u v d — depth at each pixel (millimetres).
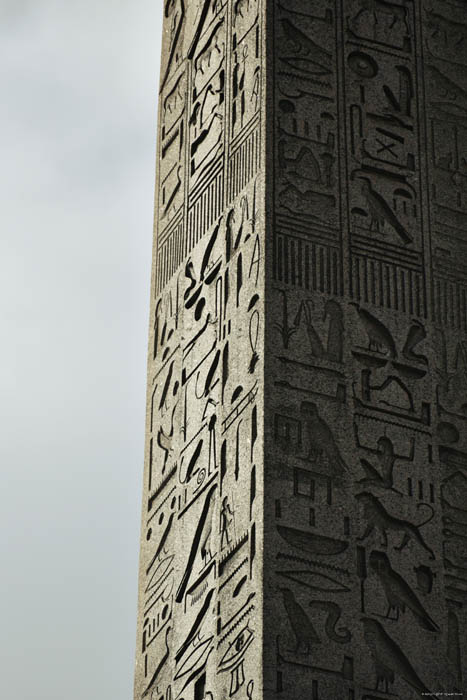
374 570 22219
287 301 23031
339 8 24484
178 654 23062
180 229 25125
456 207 24047
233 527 22594
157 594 23828
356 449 22641
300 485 22328
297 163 23641
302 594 21922
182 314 24609
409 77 24453
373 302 23312
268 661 21594
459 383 23281
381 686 21812
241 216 23812
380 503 22500
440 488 22750
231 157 24281
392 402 22953
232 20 24953
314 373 22828
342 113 24016
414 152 24125
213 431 23375
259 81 24047
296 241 23297
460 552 22578
